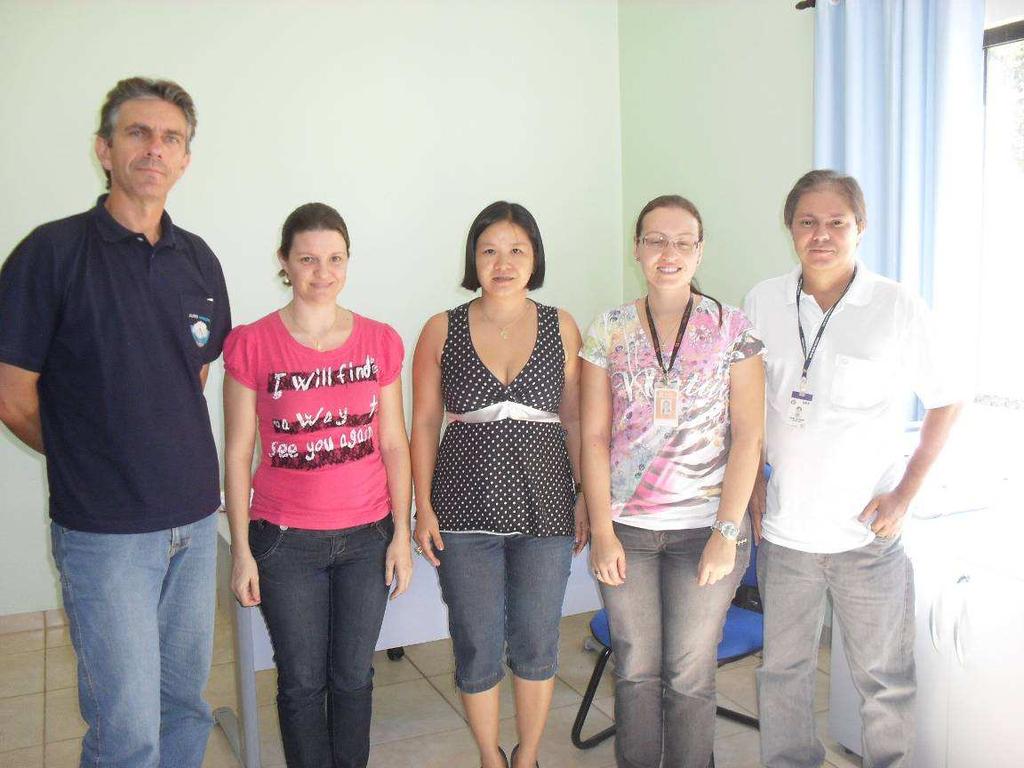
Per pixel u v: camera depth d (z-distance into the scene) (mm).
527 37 3924
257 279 3576
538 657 1905
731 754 2297
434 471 1930
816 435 1807
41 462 3346
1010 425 2566
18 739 2502
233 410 1777
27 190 3205
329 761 1899
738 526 1738
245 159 3506
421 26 3727
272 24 3492
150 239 1602
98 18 3240
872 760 1963
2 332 1453
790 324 1860
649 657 1851
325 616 1841
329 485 1763
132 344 1536
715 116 3479
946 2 2357
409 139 3756
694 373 1766
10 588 3359
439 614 2375
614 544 1804
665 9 3734
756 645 2174
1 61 3127
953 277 2443
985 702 1871
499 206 1907
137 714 1562
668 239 1747
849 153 2650
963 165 2408
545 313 1933
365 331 1829
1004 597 1815
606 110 4125
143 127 1514
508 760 2293
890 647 1868
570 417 2010
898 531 1800
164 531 1593
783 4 3086
